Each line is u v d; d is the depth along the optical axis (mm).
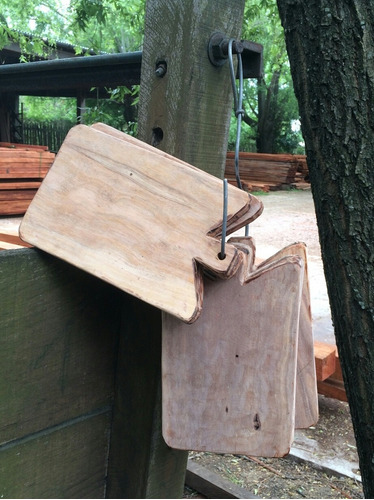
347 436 2666
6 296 1215
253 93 19859
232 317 1158
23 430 1306
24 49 7887
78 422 1464
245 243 1327
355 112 1242
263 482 2275
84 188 1210
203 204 1100
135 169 1163
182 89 1335
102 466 1582
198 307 1078
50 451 1391
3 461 1276
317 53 1269
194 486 2057
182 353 1224
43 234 1242
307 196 12758
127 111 10602
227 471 2344
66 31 8227
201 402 1214
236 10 1384
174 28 1339
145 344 1477
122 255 1159
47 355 1328
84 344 1427
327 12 1237
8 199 7156
